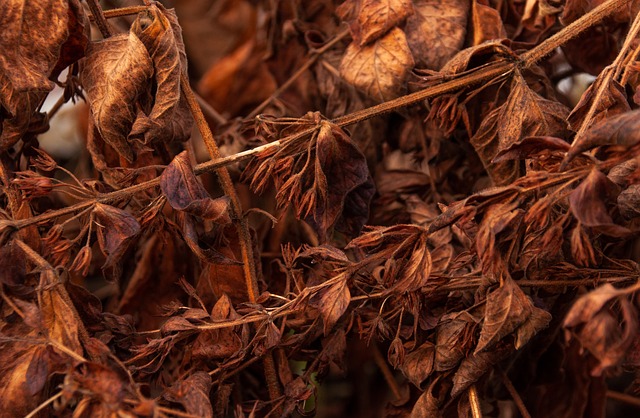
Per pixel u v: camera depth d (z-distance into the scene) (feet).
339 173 1.43
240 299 1.49
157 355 1.39
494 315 1.30
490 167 1.47
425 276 1.32
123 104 1.39
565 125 1.43
